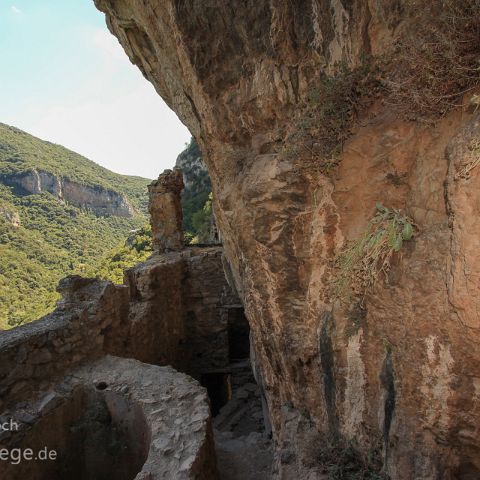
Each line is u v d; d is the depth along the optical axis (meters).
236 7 3.39
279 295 3.44
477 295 1.88
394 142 2.60
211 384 10.68
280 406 4.15
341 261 2.90
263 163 3.43
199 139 4.80
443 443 2.26
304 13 3.04
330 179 3.00
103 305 5.51
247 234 3.59
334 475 2.94
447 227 2.19
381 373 2.63
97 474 4.52
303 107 3.27
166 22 4.19
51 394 4.44
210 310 9.77
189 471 3.35
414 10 2.41
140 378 4.79
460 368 2.11
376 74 2.67
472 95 2.13
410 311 2.36
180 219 10.72
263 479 5.12
